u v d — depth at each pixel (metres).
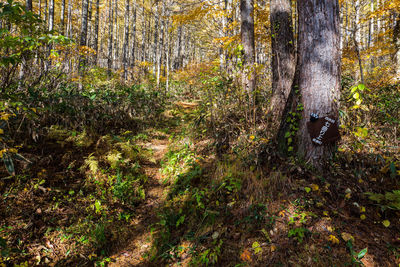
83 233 2.86
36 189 3.04
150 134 6.40
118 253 2.82
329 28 3.06
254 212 2.70
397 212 2.43
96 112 5.43
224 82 5.40
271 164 3.38
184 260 2.54
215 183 3.29
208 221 2.84
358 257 2.05
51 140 3.92
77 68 7.31
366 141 3.37
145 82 13.04
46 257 2.52
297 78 3.35
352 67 7.38
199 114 6.17
